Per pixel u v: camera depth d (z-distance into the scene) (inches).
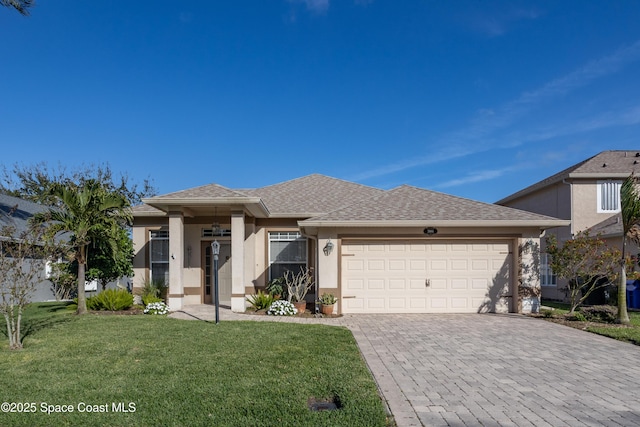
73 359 273.0
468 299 522.3
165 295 598.9
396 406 195.5
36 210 822.5
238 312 510.0
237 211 520.4
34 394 206.5
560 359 285.7
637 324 426.6
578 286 521.3
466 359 284.8
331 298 500.1
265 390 211.9
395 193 609.9
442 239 522.6
